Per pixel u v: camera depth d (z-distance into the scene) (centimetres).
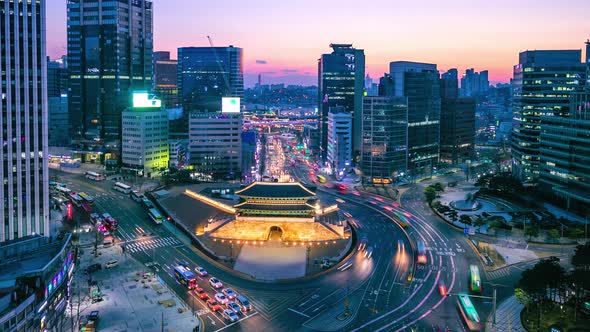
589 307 17788
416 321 17512
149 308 18375
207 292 19925
